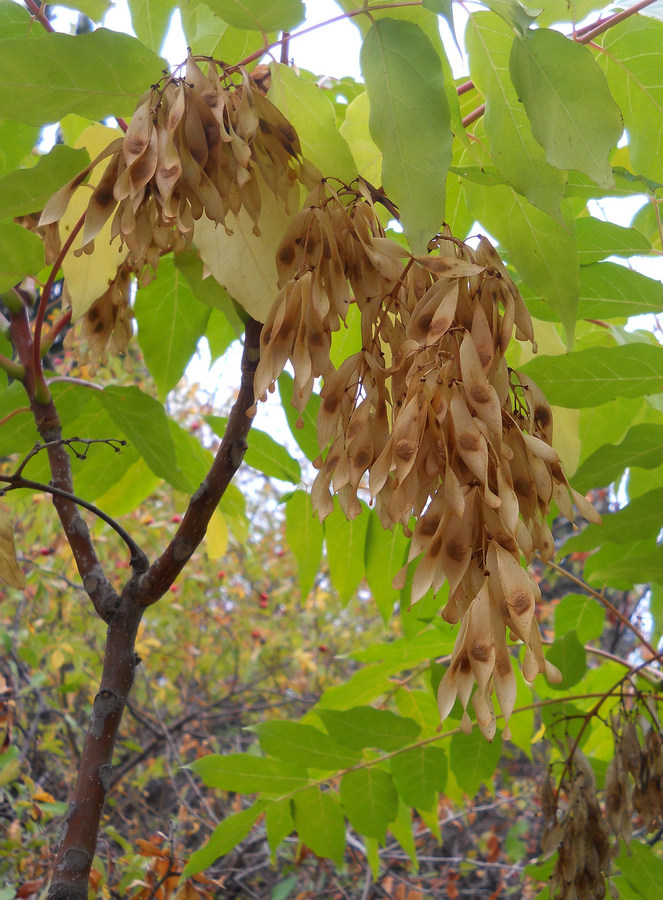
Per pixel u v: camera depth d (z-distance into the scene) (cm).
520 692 109
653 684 108
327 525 108
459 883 341
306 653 396
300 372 62
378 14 66
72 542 79
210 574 367
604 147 64
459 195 90
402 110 62
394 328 64
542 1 69
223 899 272
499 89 70
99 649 323
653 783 89
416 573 57
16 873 176
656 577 93
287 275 65
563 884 86
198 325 109
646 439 84
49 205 65
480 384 56
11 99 67
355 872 300
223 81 66
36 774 266
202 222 71
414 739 101
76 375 279
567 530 367
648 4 73
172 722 384
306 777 105
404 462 57
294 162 69
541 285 76
